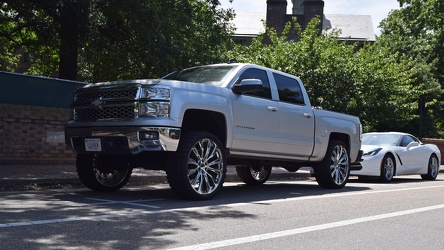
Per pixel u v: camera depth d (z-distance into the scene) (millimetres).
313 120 9750
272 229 5434
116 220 5645
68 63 20047
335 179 10438
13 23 23953
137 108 7109
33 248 4262
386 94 22984
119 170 8742
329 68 22016
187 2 21672
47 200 7203
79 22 18062
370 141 15047
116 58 24750
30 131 12211
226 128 7859
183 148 7238
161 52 20141
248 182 11266
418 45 38344
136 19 19766
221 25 25203
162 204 7051
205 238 4863
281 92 9266
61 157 12812
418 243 5020
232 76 8336
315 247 4668
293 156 9398
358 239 5098
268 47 23359
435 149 15922
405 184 12891
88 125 7543
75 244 4461
